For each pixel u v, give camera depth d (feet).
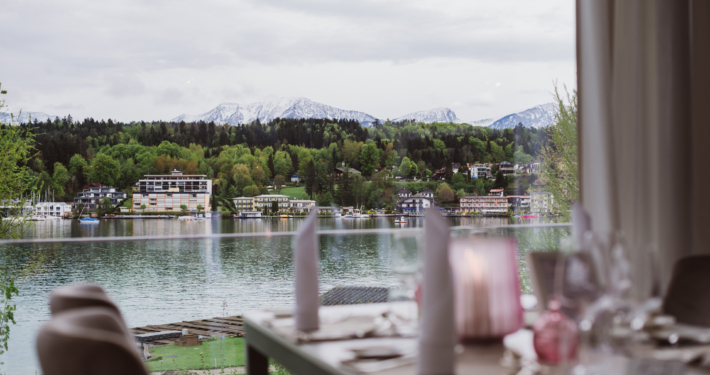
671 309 4.48
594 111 7.42
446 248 2.17
